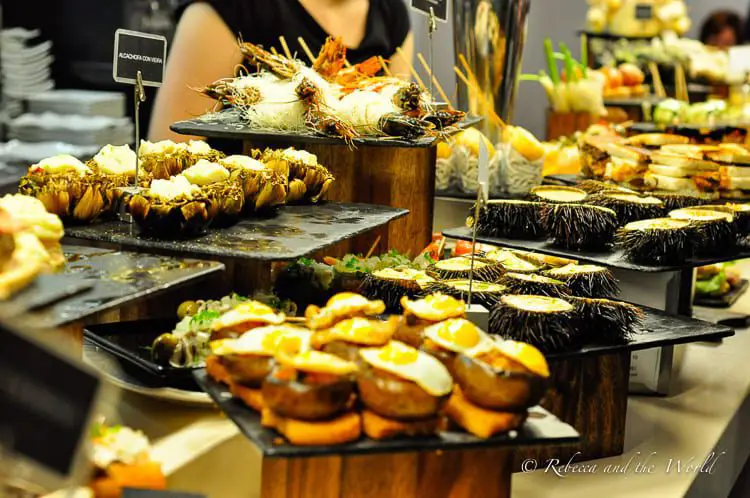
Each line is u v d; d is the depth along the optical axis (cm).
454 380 117
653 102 433
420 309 130
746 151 250
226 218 173
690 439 174
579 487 152
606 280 179
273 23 280
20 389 88
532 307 152
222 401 119
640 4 503
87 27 425
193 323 153
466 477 121
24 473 97
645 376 192
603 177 268
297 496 117
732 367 213
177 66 279
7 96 379
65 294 121
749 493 226
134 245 157
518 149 264
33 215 130
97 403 89
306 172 196
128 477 108
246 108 216
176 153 192
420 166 225
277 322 127
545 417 121
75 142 368
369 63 250
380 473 118
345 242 217
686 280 215
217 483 127
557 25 596
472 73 280
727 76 488
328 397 107
